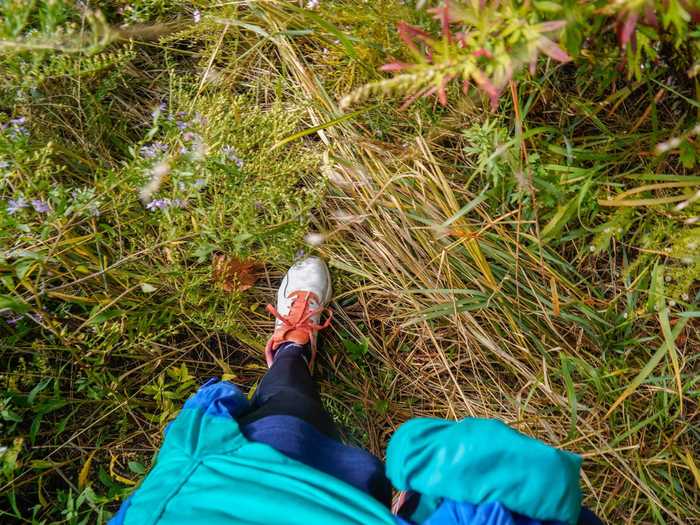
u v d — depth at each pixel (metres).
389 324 1.98
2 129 1.43
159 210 1.70
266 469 1.09
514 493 0.98
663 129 1.72
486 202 1.90
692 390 1.81
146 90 2.04
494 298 1.86
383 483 1.32
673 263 1.74
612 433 1.82
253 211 1.59
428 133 1.93
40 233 1.61
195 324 1.96
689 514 1.75
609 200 1.64
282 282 1.94
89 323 1.69
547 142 1.85
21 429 1.84
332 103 1.95
